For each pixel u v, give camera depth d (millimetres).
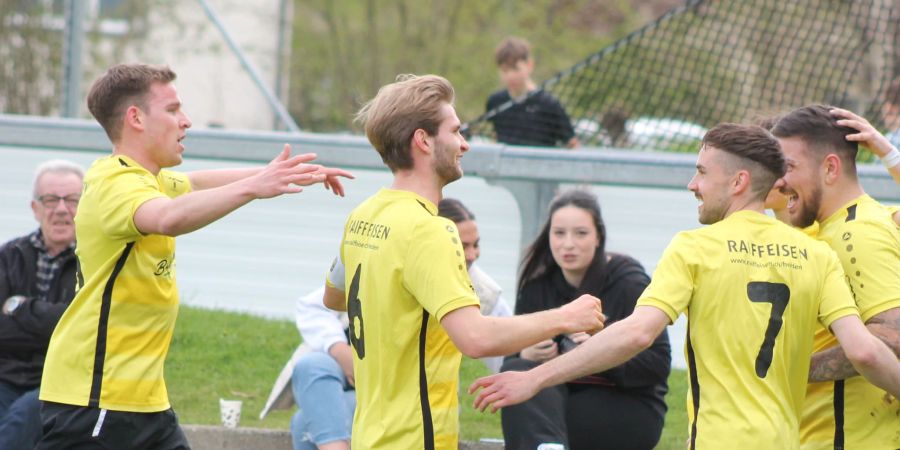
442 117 12266
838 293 11953
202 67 53219
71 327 13734
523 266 17750
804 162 12977
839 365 12414
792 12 23984
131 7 52062
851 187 13055
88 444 13633
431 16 67438
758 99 24250
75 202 17750
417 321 11977
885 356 11625
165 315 14023
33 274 17844
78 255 13844
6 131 25297
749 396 11703
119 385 13648
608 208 22422
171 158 14164
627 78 24656
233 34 55531
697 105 24438
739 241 11977
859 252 12523
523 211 22641
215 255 24875
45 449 13789
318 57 68500
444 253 11742
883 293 12352
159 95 14023
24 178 25359
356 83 67938
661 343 16312
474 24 67438
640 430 16328
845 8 23828
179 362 22672
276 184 12484
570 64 66250
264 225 24531
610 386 16453
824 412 12883
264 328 24250
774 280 11859
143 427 13922
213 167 23953
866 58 25422
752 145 12133
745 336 11781
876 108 23844
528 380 12023
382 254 11992
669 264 12008
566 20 67750
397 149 12273
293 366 18141
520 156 22438
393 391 12031
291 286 24422
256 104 54156
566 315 11922
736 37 24234
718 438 11609
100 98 14000
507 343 11641
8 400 17406
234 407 18938
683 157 22203
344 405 16828
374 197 12609
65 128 25062
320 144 23406
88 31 50969
